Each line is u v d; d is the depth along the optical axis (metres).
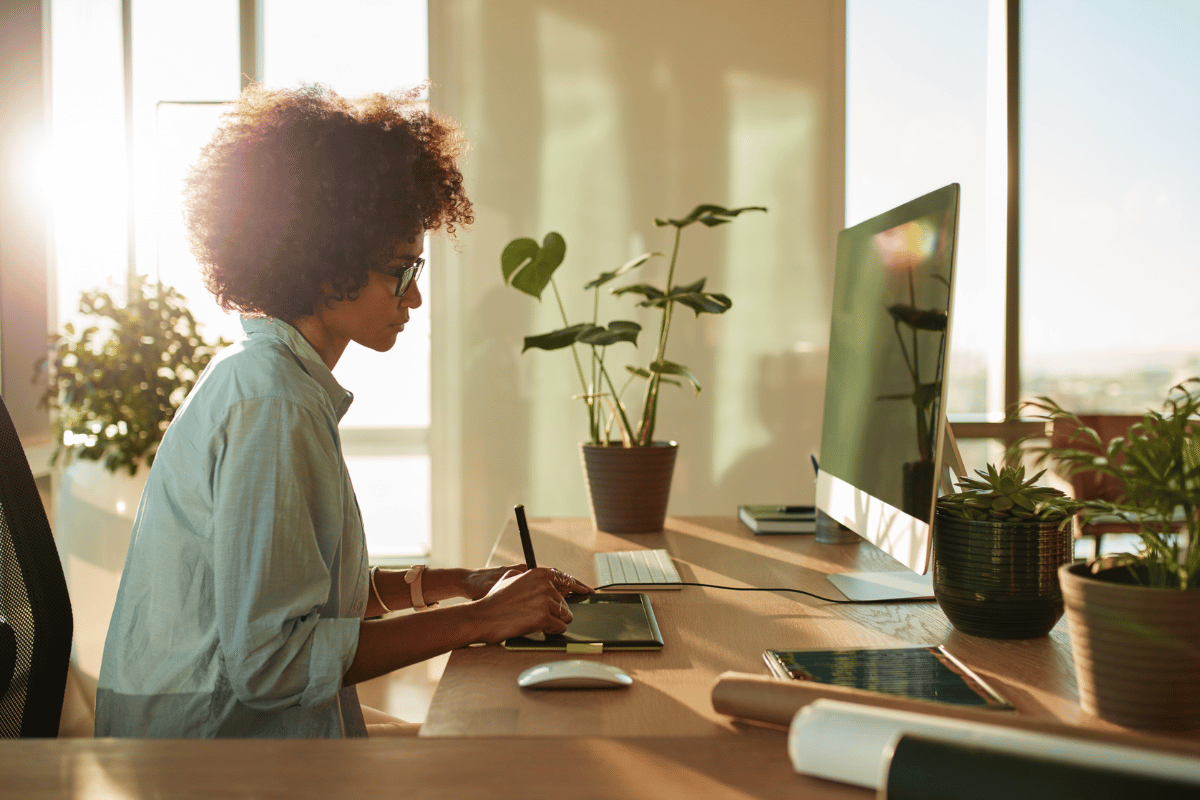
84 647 2.60
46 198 2.94
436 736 0.73
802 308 3.07
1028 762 0.44
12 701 1.01
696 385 1.80
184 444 0.93
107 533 2.59
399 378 3.18
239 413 0.90
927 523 0.98
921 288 1.07
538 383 3.06
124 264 3.14
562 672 0.85
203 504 0.92
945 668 0.88
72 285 3.12
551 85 3.04
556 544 1.68
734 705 0.72
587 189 3.06
